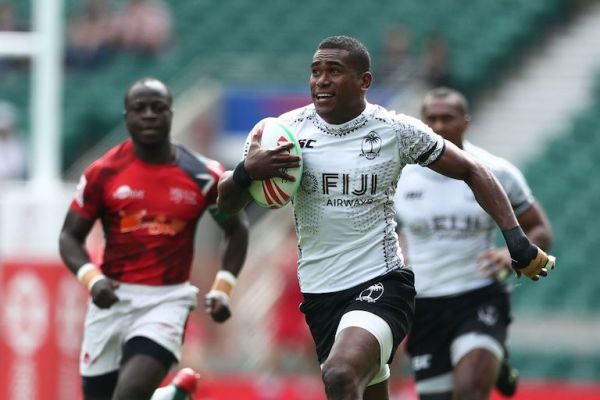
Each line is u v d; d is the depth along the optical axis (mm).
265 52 68625
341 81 20484
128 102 25688
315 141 20875
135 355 25031
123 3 67500
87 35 64188
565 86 65062
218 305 26234
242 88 51688
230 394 43562
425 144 20812
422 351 28797
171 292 25844
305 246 21422
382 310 20625
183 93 52906
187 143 51750
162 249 25766
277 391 43469
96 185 25812
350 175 20688
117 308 25656
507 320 28719
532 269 20688
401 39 61875
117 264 25828
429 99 28031
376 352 20156
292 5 71000
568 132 62656
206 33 69312
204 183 26031
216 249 49594
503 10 69125
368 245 20984
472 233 28359
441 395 28719
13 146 53750
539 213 28156
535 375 52531
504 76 66062
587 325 53438
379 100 52312
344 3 70688
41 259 37500
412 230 28672
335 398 19328
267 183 20594
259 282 50500
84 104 63188
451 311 28375
